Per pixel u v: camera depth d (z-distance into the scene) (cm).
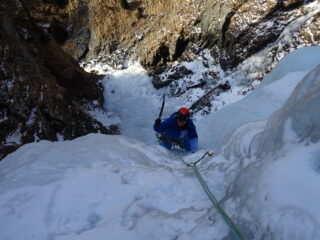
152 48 1150
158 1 1253
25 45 856
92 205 259
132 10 1304
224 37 1027
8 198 257
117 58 1251
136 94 1109
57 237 227
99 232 230
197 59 1080
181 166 360
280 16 955
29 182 273
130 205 252
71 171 288
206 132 575
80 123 822
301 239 176
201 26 1093
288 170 203
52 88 805
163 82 1080
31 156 322
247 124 343
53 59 973
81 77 1075
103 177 277
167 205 260
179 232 227
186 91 1037
